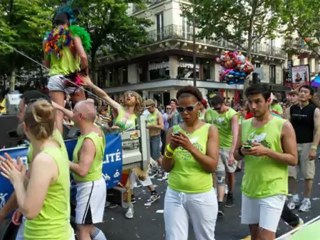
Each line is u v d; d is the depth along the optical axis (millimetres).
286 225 5441
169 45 30047
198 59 32188
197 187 3236
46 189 2299
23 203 2277
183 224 3297
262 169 3316
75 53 4820
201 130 3328
